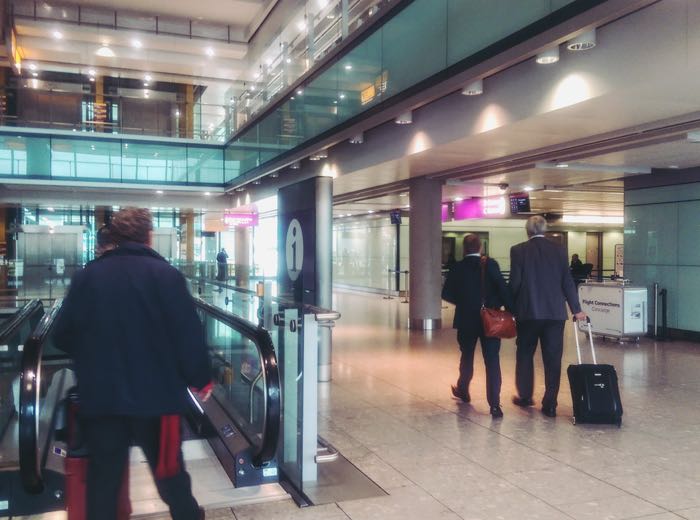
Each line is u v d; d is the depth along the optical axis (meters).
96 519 2.86
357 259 29.28
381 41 9.33
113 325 2.90
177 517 3.16
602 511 4.13
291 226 7.74
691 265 12.28
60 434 4.39
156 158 22.75
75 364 2.95
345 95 10.60
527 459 5.17
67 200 23.34
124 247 3.09
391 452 5.35
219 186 23.28
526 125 7.44
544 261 6.38
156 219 31.20
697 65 5.09
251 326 4.52
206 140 23.28
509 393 7.55
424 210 13.71
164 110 24.08
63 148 21.88
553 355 6.44
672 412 6.71
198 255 31.94
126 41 24.86
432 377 8.59
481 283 6.67
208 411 5.67
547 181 13.92
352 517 4.04
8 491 4.05
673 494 4.43
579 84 6.33
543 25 5.86
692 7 5.08
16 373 5.32
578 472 4.87
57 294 16.97
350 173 12.11
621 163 11.51
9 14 21.16
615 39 5.89
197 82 29.23
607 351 11.07
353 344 11.75
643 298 12.01
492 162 10.65
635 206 13.46
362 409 6.82
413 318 14.15
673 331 12.67
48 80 30.03
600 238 32.47
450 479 4.72
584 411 6.10
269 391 4.05
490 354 6.48
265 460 4.16
